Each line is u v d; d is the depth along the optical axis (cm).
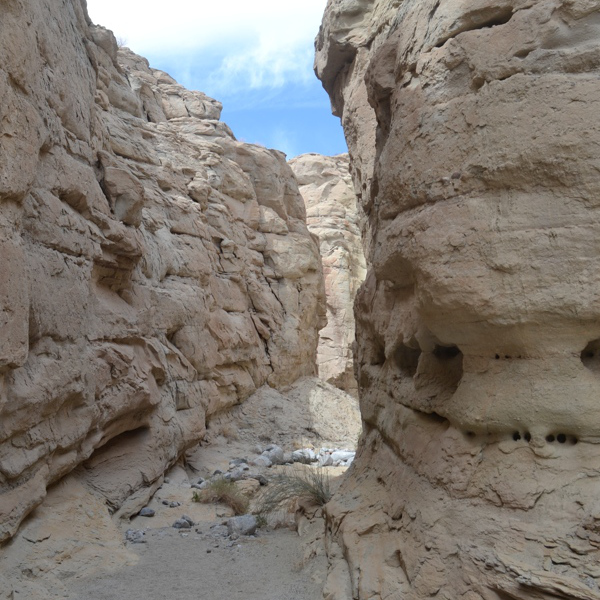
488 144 302
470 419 313
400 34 428
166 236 916
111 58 1048
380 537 367
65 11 552
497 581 264
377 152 513
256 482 694
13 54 383
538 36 299
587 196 279
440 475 328
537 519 279
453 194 315
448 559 292
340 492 485
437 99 342
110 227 601
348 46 659
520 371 301
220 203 1228
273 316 1331
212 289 1046
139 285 743
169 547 485
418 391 388
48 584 385
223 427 1011
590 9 290
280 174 1480
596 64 286
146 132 1080
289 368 1336
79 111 570
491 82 309
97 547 449
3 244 364
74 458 500
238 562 445
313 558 427
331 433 1179
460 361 373
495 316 295
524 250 288
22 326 385
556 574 255
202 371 915
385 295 471
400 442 412
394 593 305
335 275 2438
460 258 302
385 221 395
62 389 462
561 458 289
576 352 290
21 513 404
